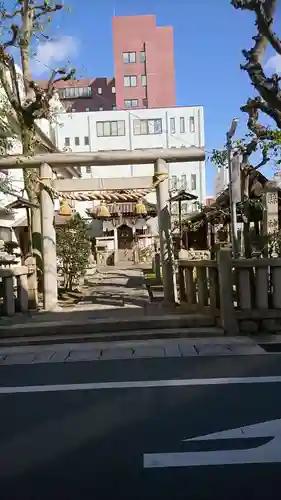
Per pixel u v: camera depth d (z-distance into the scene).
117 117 39.09
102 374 5.27
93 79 53.91
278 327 6.99
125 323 7.27
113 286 14.18
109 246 28.67
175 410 4.12
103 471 3.13
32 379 5.16
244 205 11.97
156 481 2.98
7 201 16.44
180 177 38.44
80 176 26.25
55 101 23.47
